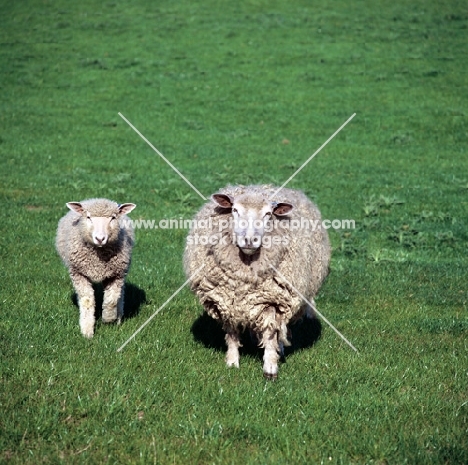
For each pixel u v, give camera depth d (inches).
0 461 210.2
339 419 243.3
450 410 251.9
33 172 706.8
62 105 1012.5
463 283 420.5
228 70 1190.9
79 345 299.9
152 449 219.9
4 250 451.8
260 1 1603.1
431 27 1384.1
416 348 316.8
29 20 1440.7
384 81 1122.7
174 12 1528.1
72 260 316.2
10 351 286.4
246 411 245.8
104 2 1584.6
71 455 216.2
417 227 550.9
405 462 213.9
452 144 876.6
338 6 1556.3
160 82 1133.1
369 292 403.2
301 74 1165.1
